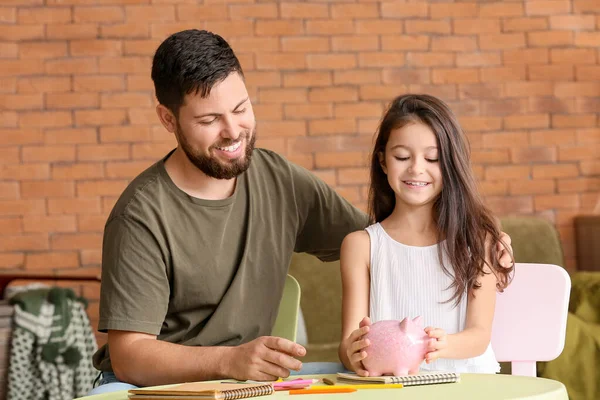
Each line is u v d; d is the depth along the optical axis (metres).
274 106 5.02
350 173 5.06
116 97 4.95
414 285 2.23
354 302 2.26
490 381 1.67
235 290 2.28
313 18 5.05
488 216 2.22
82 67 4.93
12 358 3.91
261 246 2.34
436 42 5.14
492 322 2.21
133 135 4.96
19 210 4.89
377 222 2.38
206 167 2.21
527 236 4.75
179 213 2.26
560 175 5.21
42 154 4.91
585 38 5.24
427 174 2.18
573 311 4.24
